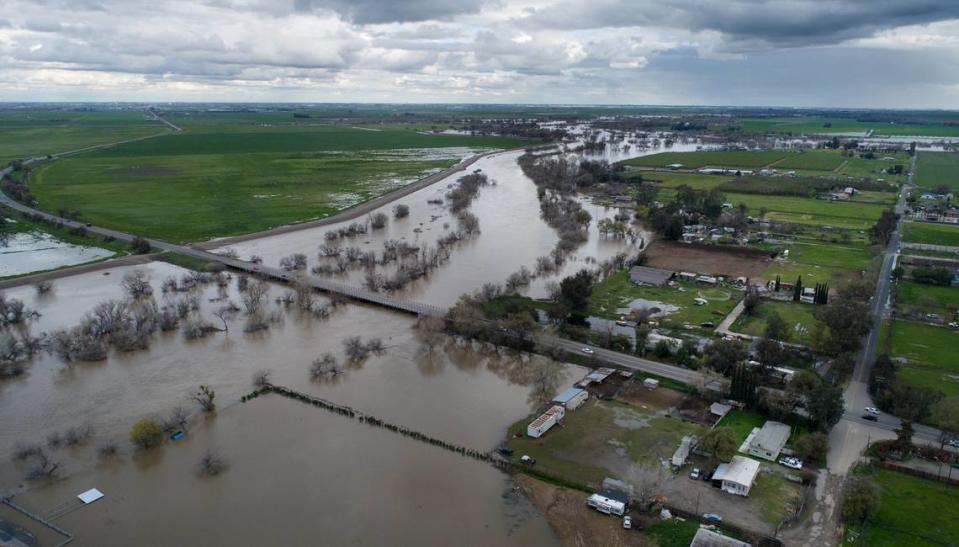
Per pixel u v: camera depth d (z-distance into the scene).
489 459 104.06
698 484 96.81
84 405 123.19
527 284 196.62
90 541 85.12
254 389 129.62
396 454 106.19
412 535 86.44
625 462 102.94
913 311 169.38
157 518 89.88
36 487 97.12
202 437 111.38
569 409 119.75
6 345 143.75
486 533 86.94
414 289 195.38
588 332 154.38
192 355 147.00
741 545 80.56
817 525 87.50
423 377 136.38
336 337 158.75
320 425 115.62
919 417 114.00
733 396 121.56
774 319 149.50
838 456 104.44
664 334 156.25
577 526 88.31
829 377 129.50
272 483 98.06
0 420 117.75
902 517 89.38
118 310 162.12
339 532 87.00
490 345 152.12
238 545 84.69
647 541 84.50
